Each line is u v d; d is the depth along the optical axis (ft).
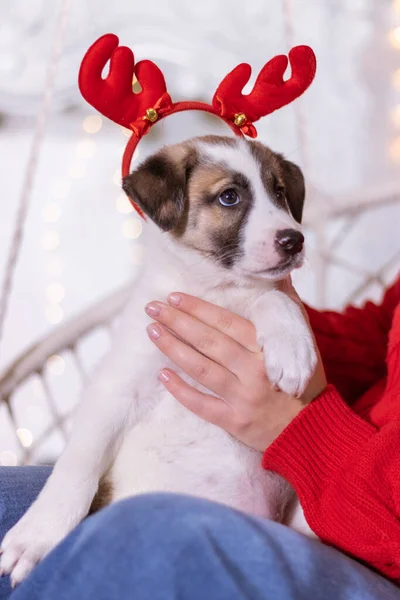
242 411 5.59
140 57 13.19
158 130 12.98
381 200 10.07
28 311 13.80
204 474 5.77
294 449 5.25
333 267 13.73
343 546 4.81
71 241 13.94
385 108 13.92
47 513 5.22
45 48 12.89
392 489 4.86
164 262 6.27
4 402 8.28
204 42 13.29
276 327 5.53
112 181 13.84
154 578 3.57
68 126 13.58
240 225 6.12
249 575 3.71
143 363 5.86
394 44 13.47
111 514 3.90
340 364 7.38
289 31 8.52
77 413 5.92
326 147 13.96
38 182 13.69
